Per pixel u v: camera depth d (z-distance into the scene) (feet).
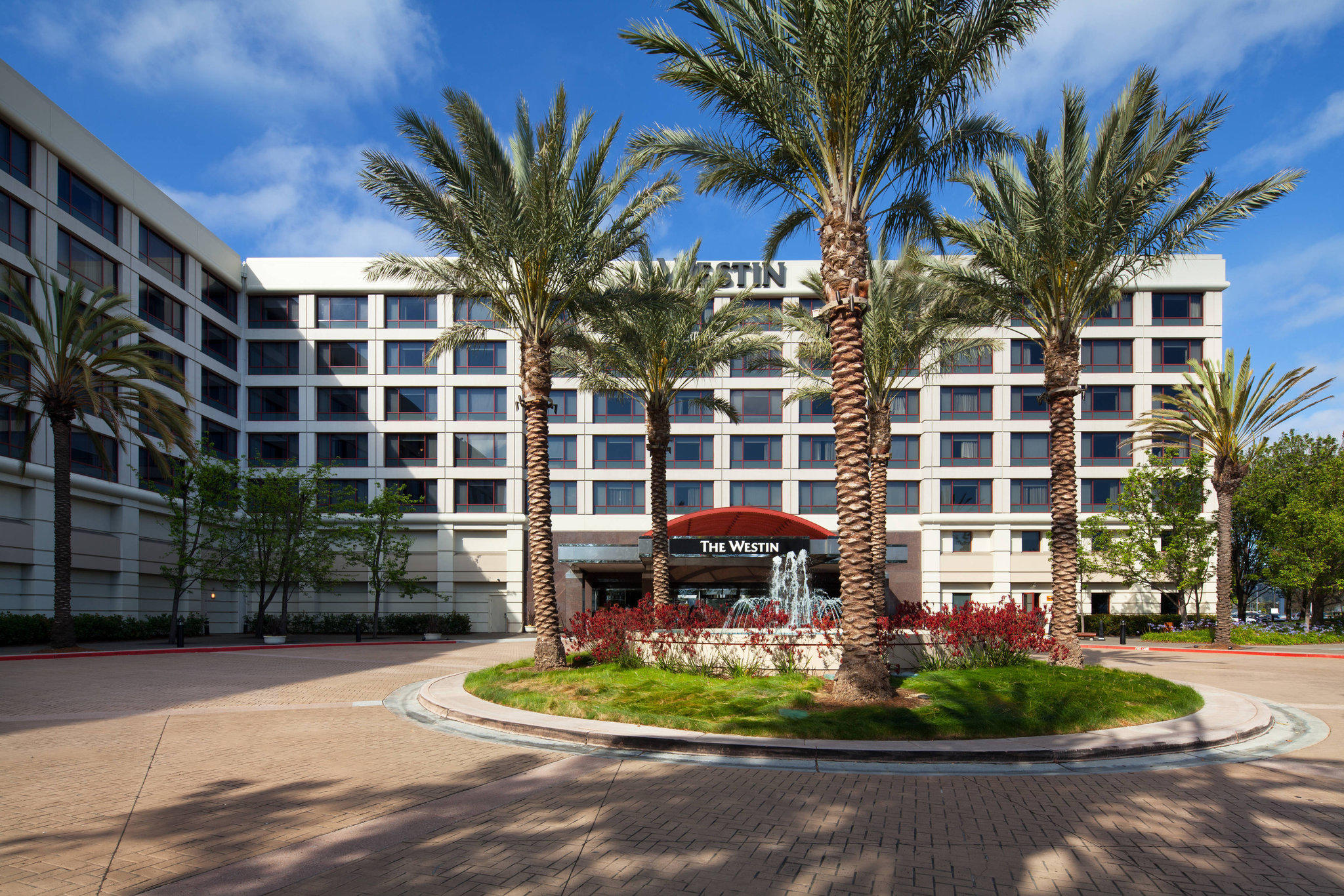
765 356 91.61
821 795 25.76
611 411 148.77
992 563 141.59
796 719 36.24
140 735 36.06
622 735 34.01
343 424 148.66
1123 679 46.01
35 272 96.78
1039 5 41.34
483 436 149.89
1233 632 116.78
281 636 114.62
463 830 21.16
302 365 149.07
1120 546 124.16
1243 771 29.60
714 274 78.89
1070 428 58.95
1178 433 139.85
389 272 64.39
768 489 145.89
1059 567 57.67
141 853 19.02
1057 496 58.75
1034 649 55.31
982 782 27.84
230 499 113.29
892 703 39.29
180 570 103.81
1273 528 138.72
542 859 18.89
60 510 85.30
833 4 40.45
